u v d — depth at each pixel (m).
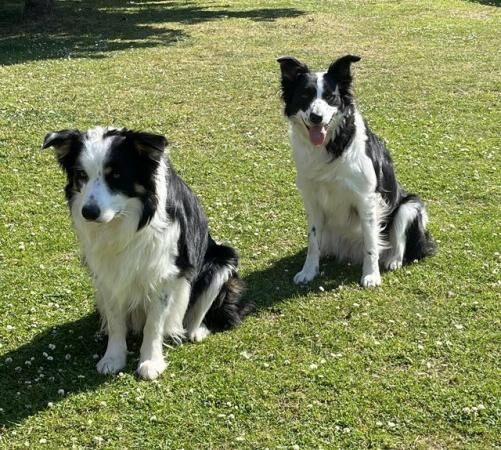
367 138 3.24
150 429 2.48
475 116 5.32
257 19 9.94
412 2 11.39
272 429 2.46
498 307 3.02
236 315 2.95
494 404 2.54
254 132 5.01
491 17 10.00
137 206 2.60
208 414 2.53
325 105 3.10
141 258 2.65
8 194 4.04
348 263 3.41
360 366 2.72
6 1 9.96
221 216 3.80
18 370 2.73
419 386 2.62
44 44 8.28
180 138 4.89
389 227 3.34
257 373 2.69
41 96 5.82
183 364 2.75
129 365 2.76
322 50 7.87
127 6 11.13
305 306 3.07
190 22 9.73
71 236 3.63
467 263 3.33
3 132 4.84
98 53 7.71
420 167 4.32
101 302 2.81
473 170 4.28
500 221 3.69
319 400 2.58
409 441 2.42
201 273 2.87
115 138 2.55
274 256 3.46
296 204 3.92
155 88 6.17
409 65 7.06
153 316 2.73
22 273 3.32
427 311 3.02
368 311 3.03
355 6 11.09
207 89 6.14
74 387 2.65
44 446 2.42
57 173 4.28
